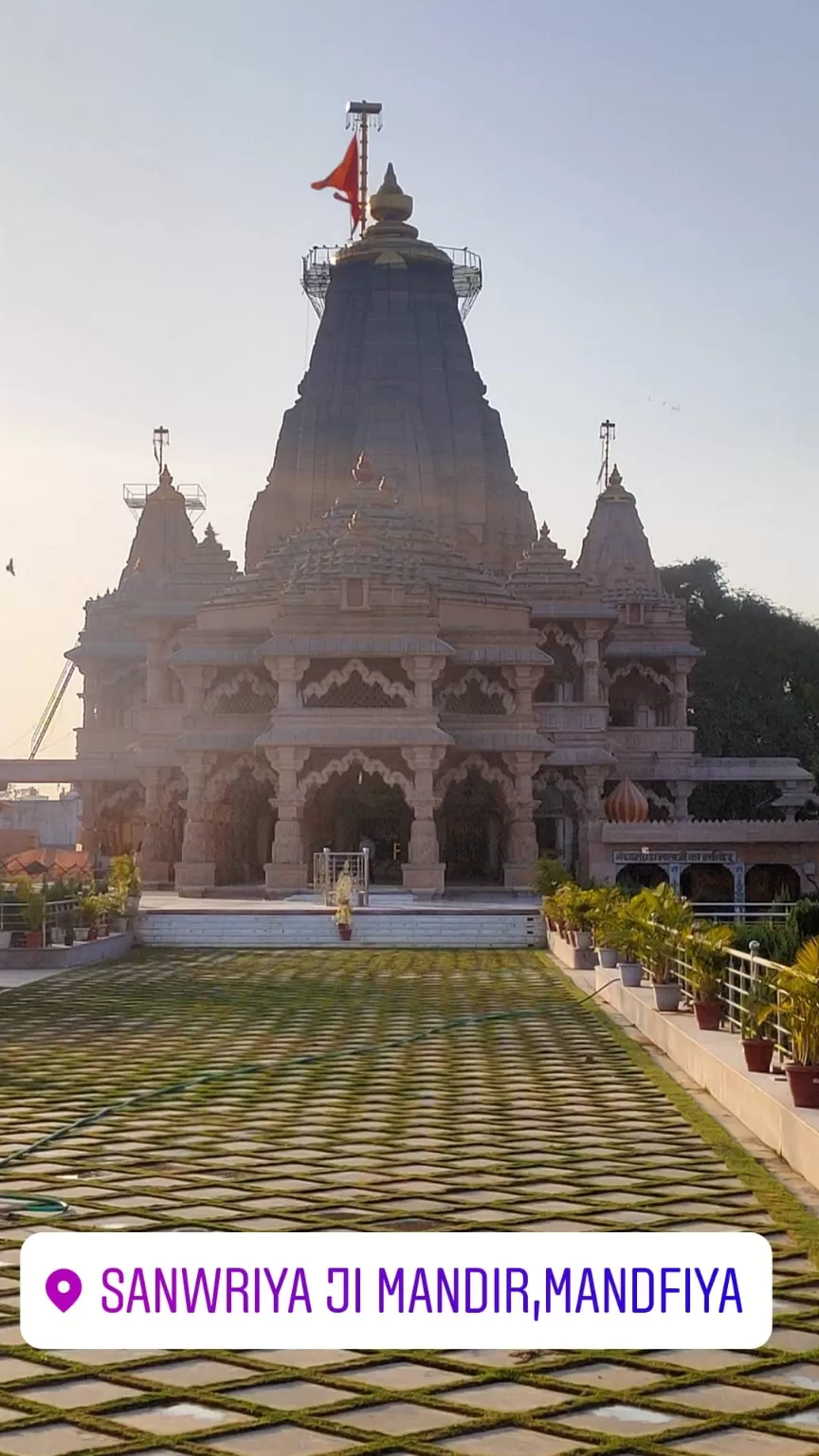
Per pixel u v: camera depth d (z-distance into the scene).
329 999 36.03
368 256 92.69
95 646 85.25
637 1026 30.89
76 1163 17.88
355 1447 10.21
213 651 68.56
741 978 25.11
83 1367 11.62
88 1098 22.44
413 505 87.19
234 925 54.03
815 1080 17.80
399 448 87.56
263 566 73.00
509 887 66.44
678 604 87.31
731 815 96.31
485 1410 10.82
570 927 44.53
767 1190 16.12
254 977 41.38
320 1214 15.34
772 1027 20.70
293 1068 25.42
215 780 67.62
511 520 91.31
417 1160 17.97
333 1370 11.60
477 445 90.25
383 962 46.16
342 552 67.69
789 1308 12.75
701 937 26.80
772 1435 10.38
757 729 106.56
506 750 67.12
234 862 71.69
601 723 75.12
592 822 70.19
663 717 87.94
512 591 78.75
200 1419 10.70
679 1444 10.26
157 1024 31.38
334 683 65.12
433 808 64.25
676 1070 25.19
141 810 81.62
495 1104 21.95
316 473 90.44
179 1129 20.02
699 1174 17.14
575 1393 11.14
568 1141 19.12
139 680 84.88
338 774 65.44
